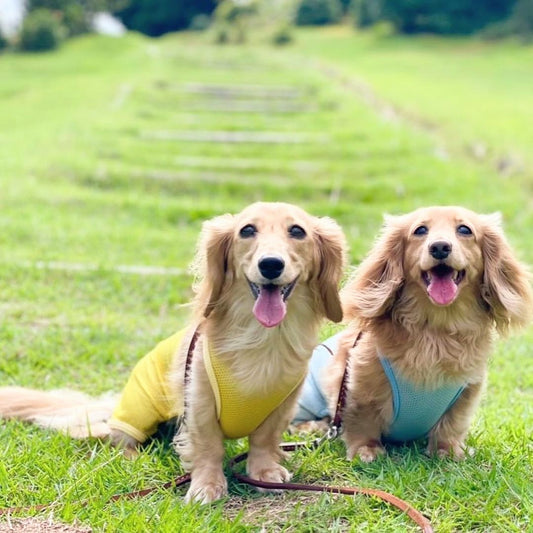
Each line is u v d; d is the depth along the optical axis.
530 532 1.10
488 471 1.25
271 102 5.75
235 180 3.43
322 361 1.43
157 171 3.53
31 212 2.79
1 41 9.40
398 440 1.36
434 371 1.28
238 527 1.12
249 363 1.23
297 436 1.40
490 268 1.31
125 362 1.73
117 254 2.44
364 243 2.58
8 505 1.17
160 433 1.39
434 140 4.34
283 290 1.22
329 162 3.79
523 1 11.14
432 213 1.31
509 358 1.83
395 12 11.64
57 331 1.84
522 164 3.55
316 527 1.12
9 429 1.36
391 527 1.11
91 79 6.68
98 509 1.14
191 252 2.51
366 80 6.66
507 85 6.91
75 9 10.55
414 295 1.30
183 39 13.23
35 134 4.19
